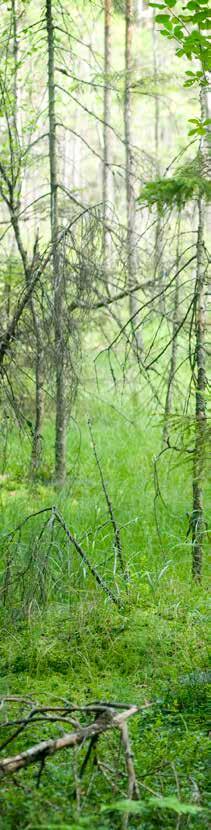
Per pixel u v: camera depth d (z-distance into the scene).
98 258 9.40
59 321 8.77
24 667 6.80
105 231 9.43
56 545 7.95
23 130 11.41
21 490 10.83
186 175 5.58
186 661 6.63
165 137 30.20
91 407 13.57
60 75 14.59
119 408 14.04
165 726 5.71
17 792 4.45
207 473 5.82
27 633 7.22
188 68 22.69
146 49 28.05
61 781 4.66
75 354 9.16
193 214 8.38
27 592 7.66
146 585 8.11
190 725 5.72
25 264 10.62
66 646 7.02
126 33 15.40
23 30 10.51
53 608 7.70
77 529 9.52
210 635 7.06
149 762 5.00
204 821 4.35
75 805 4.24
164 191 5.41
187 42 6.36
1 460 11.52
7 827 4.02
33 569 7.75
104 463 12.55
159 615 7.54
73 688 6.34
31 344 8.82
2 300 10.23
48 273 8.98
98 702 4.40
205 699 6.15
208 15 6.19
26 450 11.75
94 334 15.32
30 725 5.37
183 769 5.00
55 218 10.01
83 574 8.24
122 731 4.12
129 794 3.96
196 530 8.66
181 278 10.80
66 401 9.75
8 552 8.06
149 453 12.71
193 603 7.93
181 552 9.38
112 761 4.95
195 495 8.64
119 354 14.45
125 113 14.67
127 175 12.11
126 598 7.86
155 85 14.38
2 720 5.50
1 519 9.52
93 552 8.99
